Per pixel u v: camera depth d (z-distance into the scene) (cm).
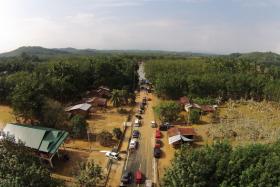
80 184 5953
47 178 5134
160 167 7294
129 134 9450
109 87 15875
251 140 8856
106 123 10469
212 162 5097
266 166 4669
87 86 15450
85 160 7488
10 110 11762
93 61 17462
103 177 6675
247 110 12544
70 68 14200
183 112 11969
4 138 6188
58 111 9594
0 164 4959
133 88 16775
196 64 19900
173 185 4803
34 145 7000
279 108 12938
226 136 9125
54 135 7381
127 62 19762
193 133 8725
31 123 9600
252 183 4500
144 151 8200
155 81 15988
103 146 8388
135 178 6725
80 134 8925
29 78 12656
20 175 4803
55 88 12188
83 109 10838
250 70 17925
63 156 7475
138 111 12000
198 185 4647
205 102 12731
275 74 17412
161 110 10544
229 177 4878
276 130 9625
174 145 8444
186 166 5003
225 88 14725
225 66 18300
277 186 4328
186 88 14712
